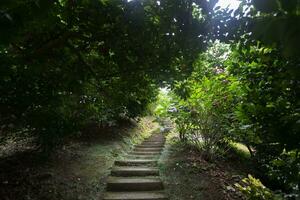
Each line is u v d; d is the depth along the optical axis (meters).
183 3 3.56
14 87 4.30
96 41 4.30
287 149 2.97
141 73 5.09
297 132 2.89
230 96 6.30
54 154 6.96
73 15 3.53
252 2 1.10
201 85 6.55
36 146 6.81
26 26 2.87
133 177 6.57
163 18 3.75
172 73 4.90
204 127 7.57
